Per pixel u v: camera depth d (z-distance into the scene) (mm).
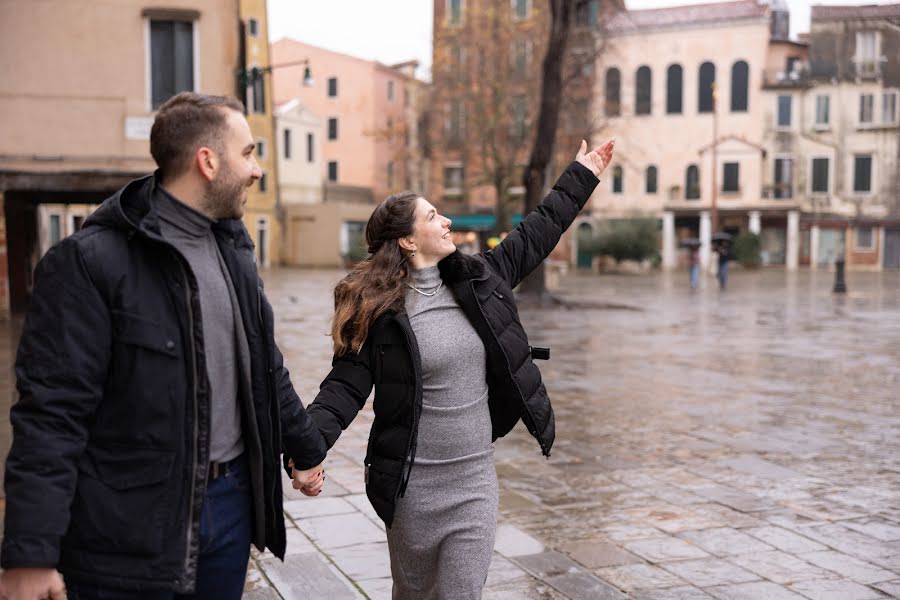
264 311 2213
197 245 2127
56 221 31297
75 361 1902
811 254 44625
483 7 38500
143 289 1993
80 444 1903
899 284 31438
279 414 2238
